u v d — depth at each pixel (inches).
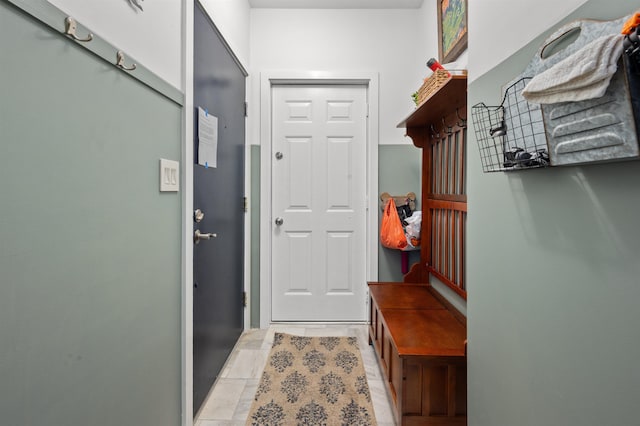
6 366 22.5
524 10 33.5
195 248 56.7
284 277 100.8
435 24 83.6
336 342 87.4
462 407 50.2
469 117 46.3
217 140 67.9
